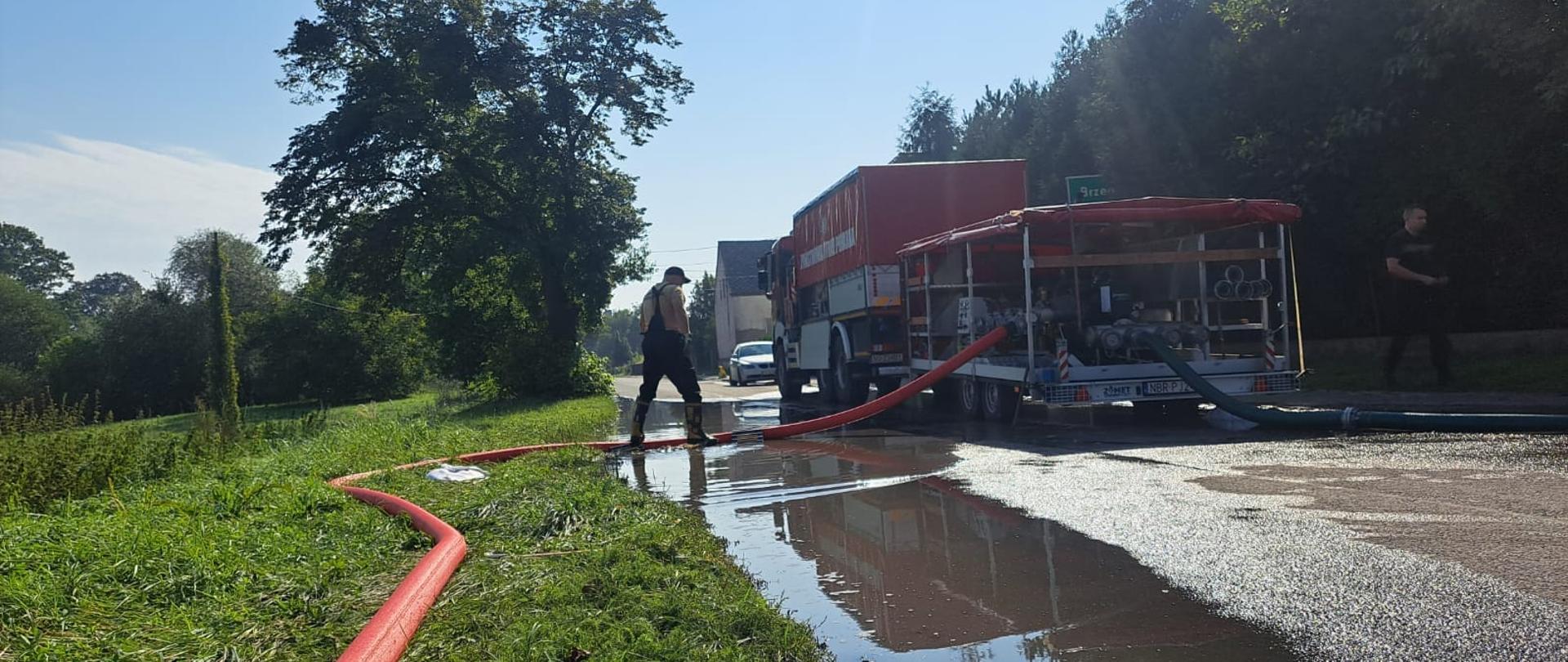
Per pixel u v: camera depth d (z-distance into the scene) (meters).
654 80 32.88
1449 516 5.45
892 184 16.38
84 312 111.06
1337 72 16.77
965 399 14.30
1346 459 7.75
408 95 30.69
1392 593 4.11
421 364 51.56
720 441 12.54
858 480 8.38
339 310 50.59
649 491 8.45
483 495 7.32
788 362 22.36
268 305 53.91
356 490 7.95
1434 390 12.95
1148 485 7.12
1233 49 18.72
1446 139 15.21
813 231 19.94
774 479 8.78
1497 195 14.66
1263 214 11.65
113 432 11.09
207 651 3.64
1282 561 4.72
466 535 6.16
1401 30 14.91
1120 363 11.96
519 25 31.89
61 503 7.47
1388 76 15.21
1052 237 12.41
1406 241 13.06
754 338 75.44
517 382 29.86
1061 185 27.00
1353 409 9.88
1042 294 12.08
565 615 4.05
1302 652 3.53
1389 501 5.96
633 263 34.12
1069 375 11.55
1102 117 22.52
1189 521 5.75
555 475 8.81
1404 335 13.25
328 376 49.62
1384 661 3.38
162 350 55.03
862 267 16.50
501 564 5.15
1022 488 7.36
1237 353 12.16
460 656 3.64
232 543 5.35
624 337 138.25
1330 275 18.98
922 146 51.81
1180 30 21.00
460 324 35.62
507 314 35.62
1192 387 11.18
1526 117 14.13
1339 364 18.03
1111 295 12.10
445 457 11.15
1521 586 4.07
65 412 11.91
